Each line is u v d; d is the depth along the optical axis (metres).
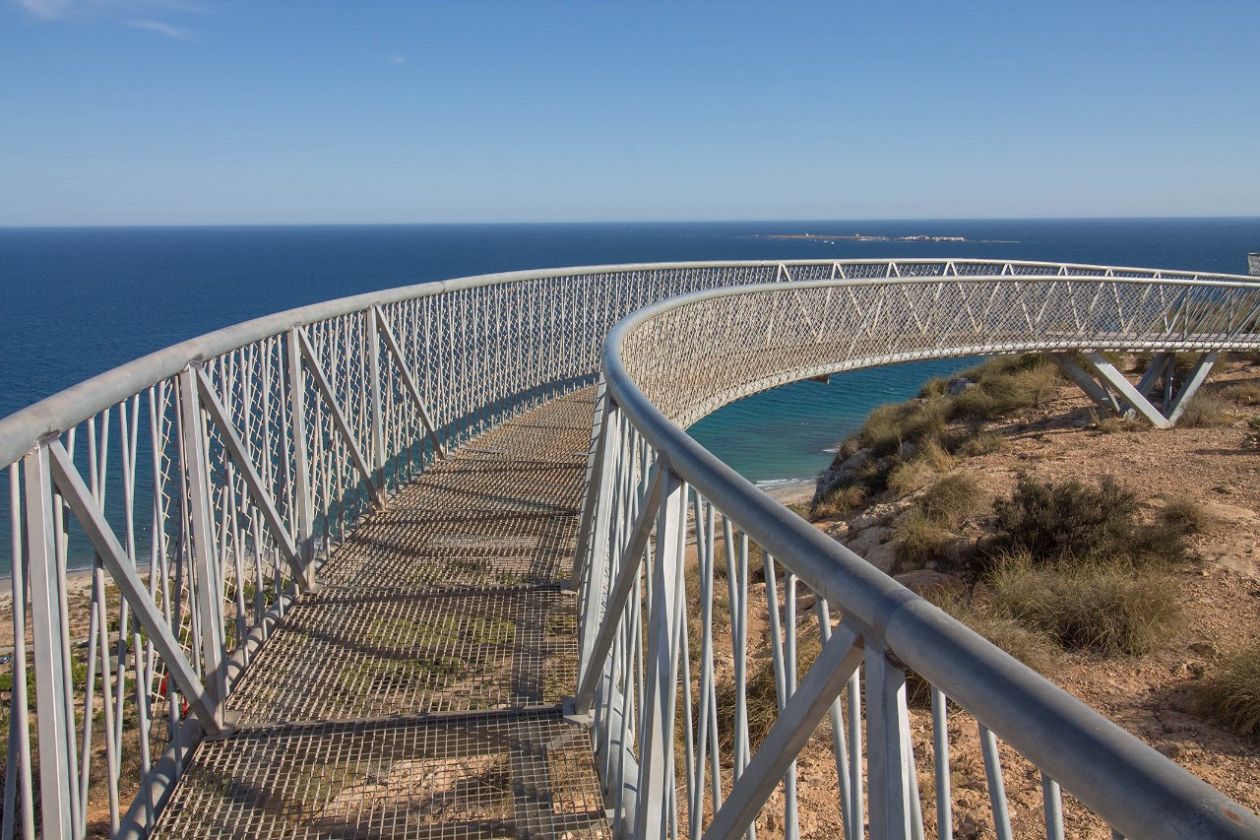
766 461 33.47
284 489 4.04
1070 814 4.08
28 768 2.03
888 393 45.38
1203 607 6.53
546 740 2.96
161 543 2.75
